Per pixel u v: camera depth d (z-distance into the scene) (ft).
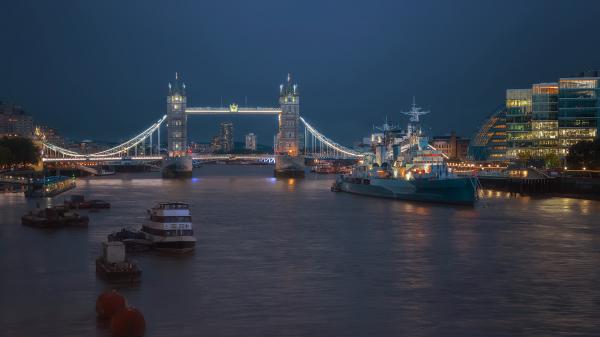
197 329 193.57
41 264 284.41
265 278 256.32
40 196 652.48
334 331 191.83
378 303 220.02
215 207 550.77
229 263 285.64
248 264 283.38
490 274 262.26
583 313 208.85
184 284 246.68
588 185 649.61
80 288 240.53
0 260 293.43
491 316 205.67
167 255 304.50
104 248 265.95
